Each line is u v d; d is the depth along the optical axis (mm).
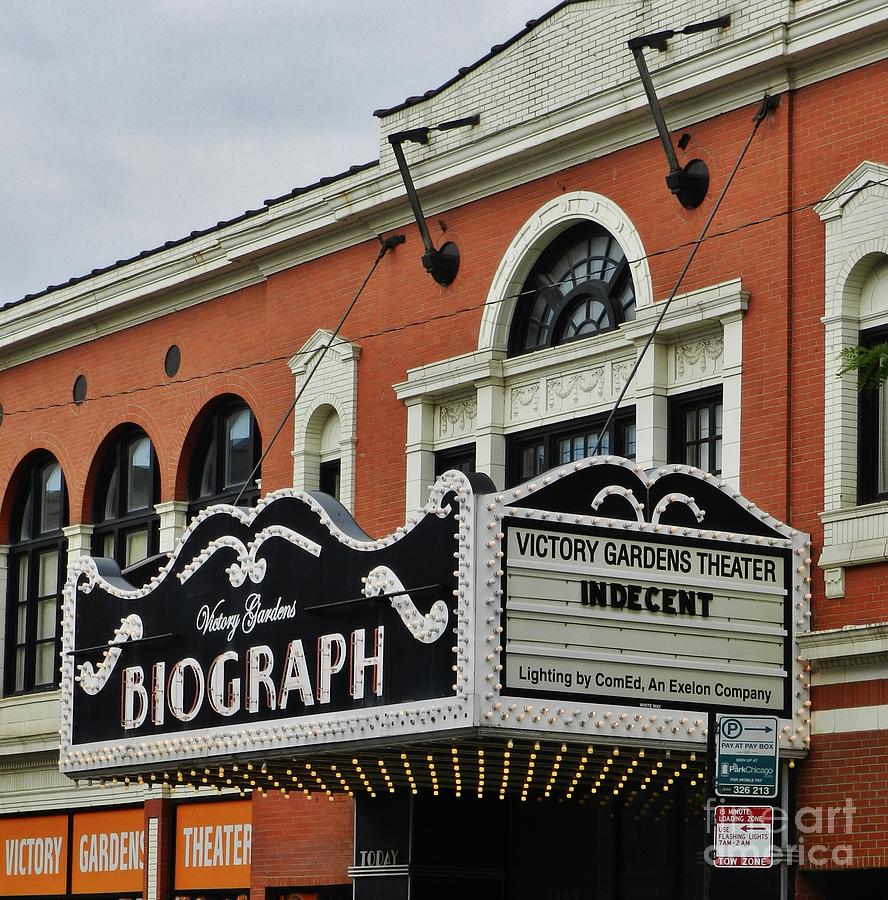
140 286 32969
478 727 19812
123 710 25219
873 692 21047
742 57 23047
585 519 20609
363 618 21656
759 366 22719
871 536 21188
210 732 23609
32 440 35688
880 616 21062
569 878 24672
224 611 23844
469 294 26766
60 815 33531
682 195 23734
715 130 23688
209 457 32094
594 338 24844
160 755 24406
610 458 20891
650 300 24141
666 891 23328
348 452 28359
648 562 20875
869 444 21844
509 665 20047
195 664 24141
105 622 25984
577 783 23625
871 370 19172
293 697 22500
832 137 22344
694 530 21156
